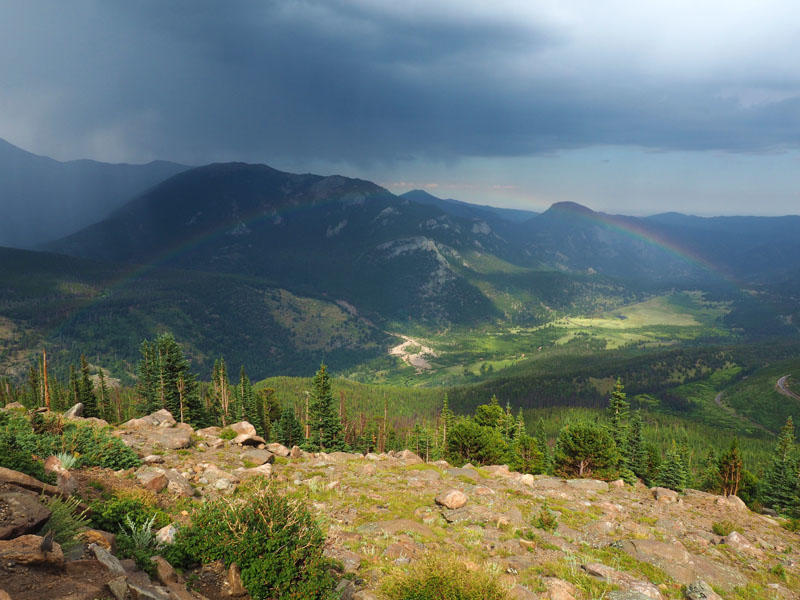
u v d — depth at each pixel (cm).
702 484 7319
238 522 941
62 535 800
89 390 7294
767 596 1376
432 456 7325
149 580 778
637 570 1426
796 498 6103
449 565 1017
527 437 4838
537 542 1588
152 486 1523
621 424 6612
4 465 1081
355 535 1431
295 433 6912
